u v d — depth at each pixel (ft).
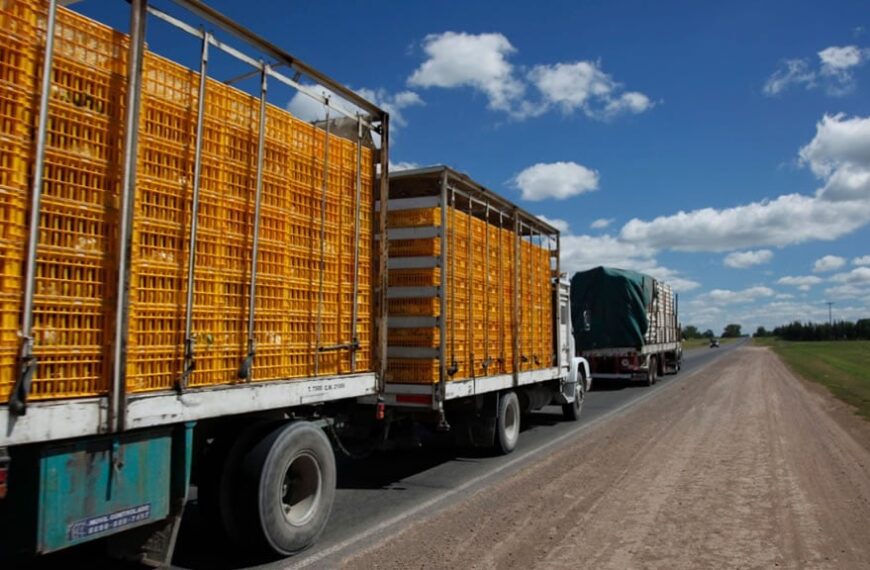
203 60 14.20
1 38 10.33
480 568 15.48
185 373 13.46
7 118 10.37
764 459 29.68
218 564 15.96
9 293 10.30
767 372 100.07
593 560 16.10
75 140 11.45
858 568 15.66
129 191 12.21
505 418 31.86
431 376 25.36
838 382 78.13
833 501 22.08
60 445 11.28
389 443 26.30
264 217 15.97
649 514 20.42
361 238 20.13
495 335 31.24
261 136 15.80
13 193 10.42
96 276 11.71
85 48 11.69
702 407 51.88
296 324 17.11
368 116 20.72
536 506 21.48
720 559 16.24
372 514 20.65
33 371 10.47
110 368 11.85
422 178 26.78
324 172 18.42
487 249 30.53
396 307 26.27
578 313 75.31
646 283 77.36
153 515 13.04
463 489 24.27
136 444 12.71
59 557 16.06
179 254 13.52
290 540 16.29
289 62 16.87
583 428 40.98
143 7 12.57
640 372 72.64
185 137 13.76
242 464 15.88
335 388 18.51
